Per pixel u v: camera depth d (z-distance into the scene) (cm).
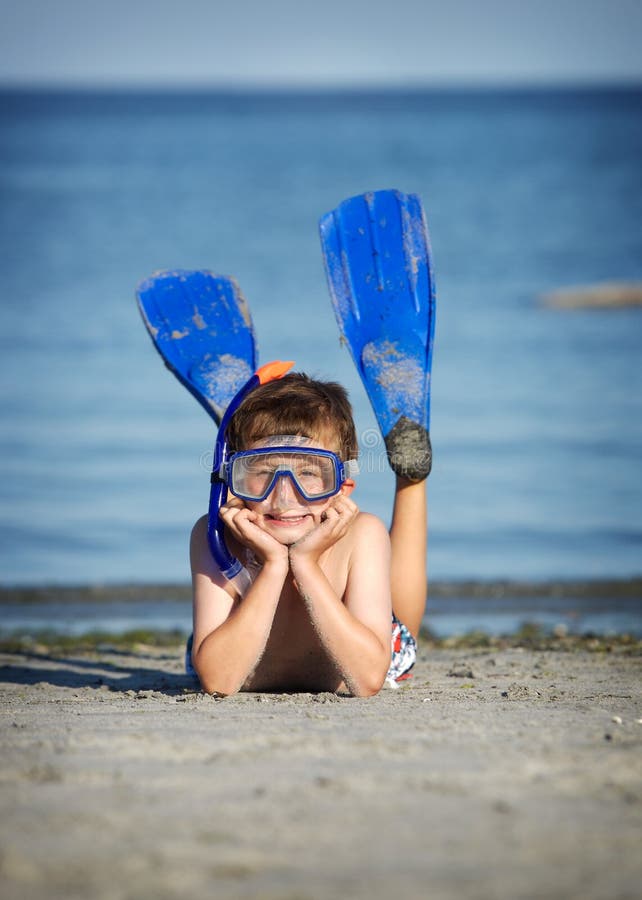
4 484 2342
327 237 952
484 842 353
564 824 369
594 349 3822
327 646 625
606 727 530
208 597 667
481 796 400
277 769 439
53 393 3130
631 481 2377
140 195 7950
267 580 625
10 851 345
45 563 1911
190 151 12519
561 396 3144
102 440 2689
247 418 645
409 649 768
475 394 3164
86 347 3681
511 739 495
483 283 5134
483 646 1170
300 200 7756
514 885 318
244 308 953
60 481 2369
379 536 679
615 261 5662
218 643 631
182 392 3184
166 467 2480
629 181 8919
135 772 436
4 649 1183
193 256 5453
